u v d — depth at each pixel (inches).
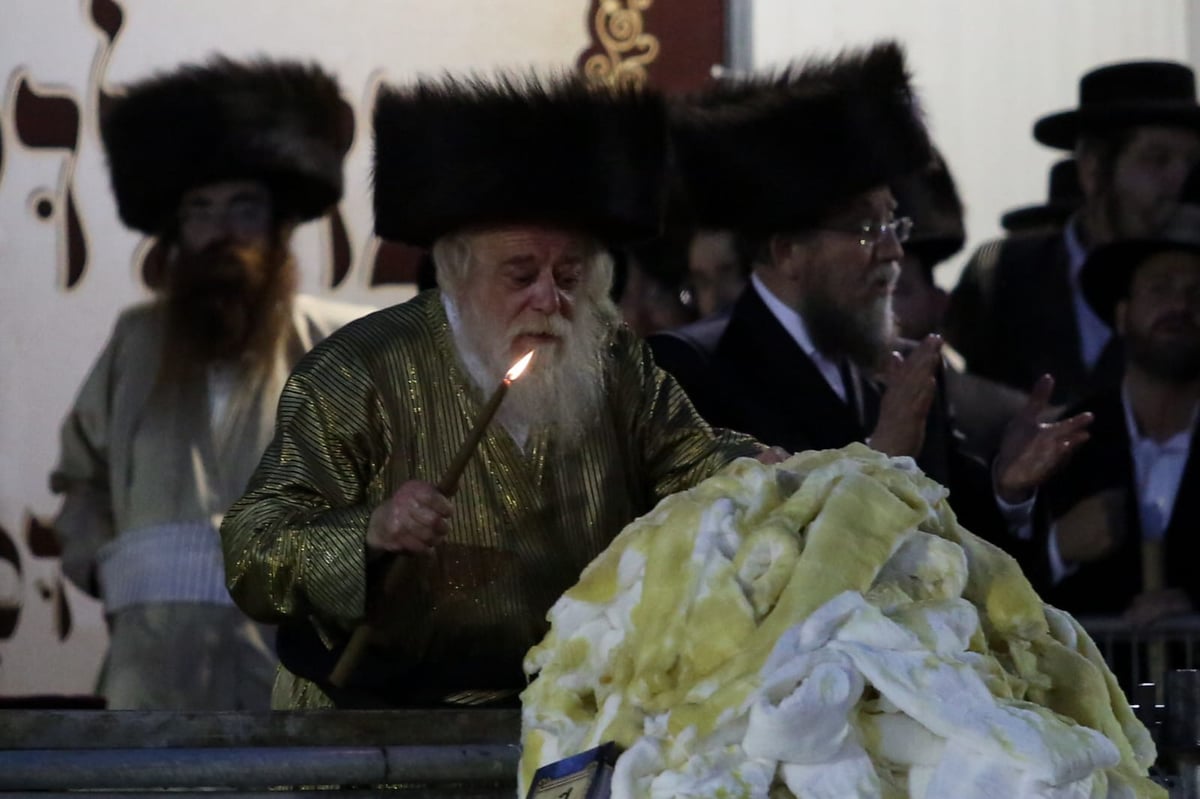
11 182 642.2
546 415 391.9
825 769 231.8
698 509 258.8
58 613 620.1
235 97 646.5
